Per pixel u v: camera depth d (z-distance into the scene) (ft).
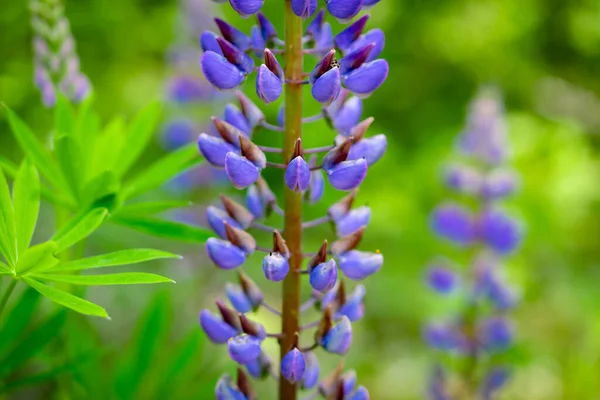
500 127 2.72
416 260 3.69
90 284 1.78
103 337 3.03
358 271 1.83
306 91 3.69
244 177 1.79
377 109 4.63
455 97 4.82
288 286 1.84
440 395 2.60
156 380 2.13
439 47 4.88
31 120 4.00
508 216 2.78
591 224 4.25
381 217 3.82
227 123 1.83
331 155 1.81
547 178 4.30
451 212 2.74
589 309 3.39
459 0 4.89
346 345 1.81
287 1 1.81
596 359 3.14
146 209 1.98
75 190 1.98
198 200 3.27
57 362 2.05
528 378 3.36
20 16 4.05
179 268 3.29
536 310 3.70
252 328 1.81
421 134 4.59
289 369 1.79
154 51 4.81
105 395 2.07
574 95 5.00
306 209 3.63
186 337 2.10
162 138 3.39
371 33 1.84
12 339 1.95
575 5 4.99
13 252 1.81
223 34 1.83
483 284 2.67
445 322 2.72
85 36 4.58
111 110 4.53
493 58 4.93
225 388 1.82
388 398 3.47
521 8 4.94
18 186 1.86
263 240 3.64
